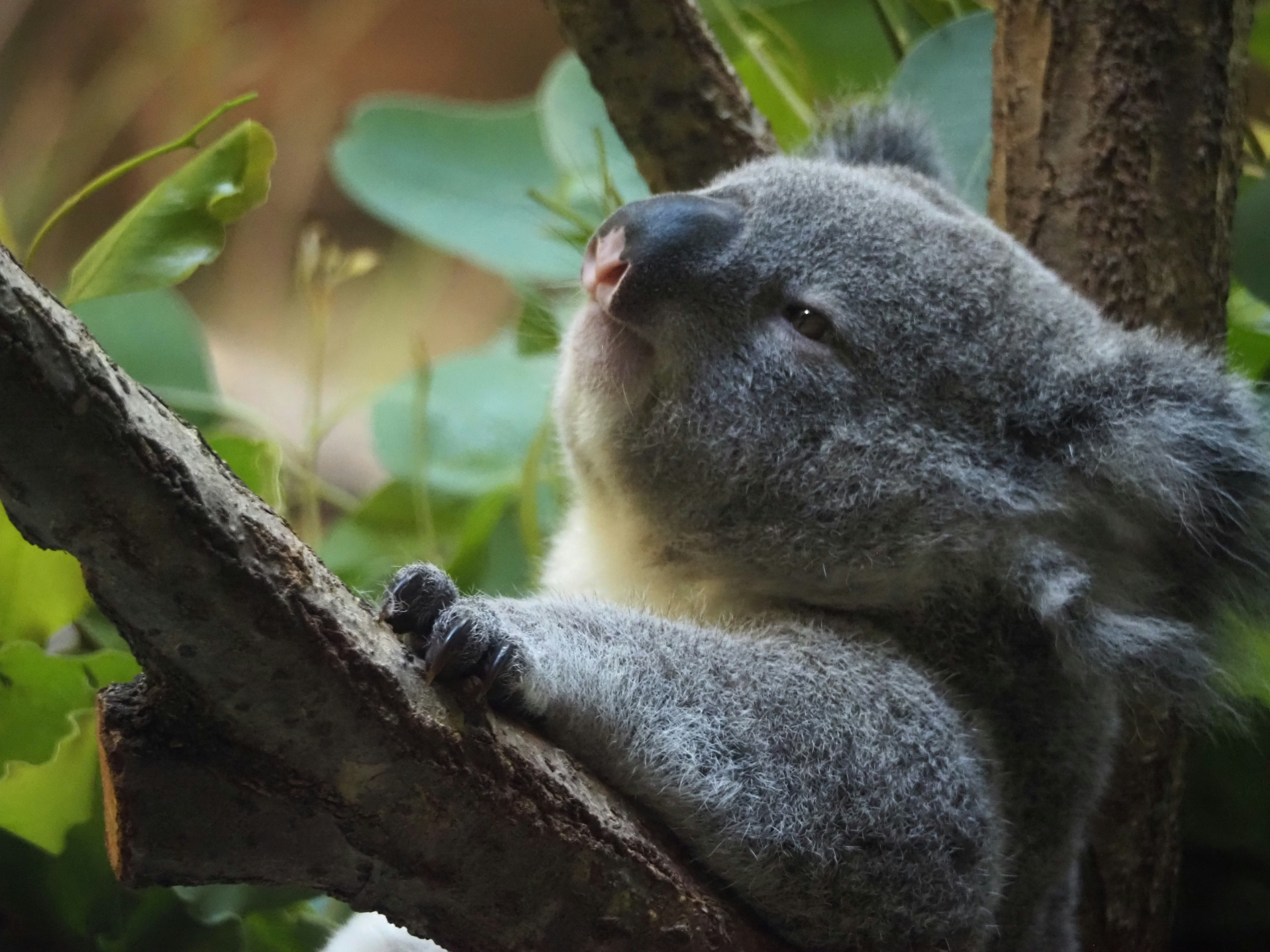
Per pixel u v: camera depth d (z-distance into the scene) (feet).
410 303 53.78
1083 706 15.17
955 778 13.46
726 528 15.16
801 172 16.03
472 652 10.20
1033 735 14.92
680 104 19.13
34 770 13.57
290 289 54.54
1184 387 14.46
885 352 14.73
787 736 12.91
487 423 25.30
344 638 9.43
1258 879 20.29
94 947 15.31
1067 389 14.78
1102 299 17.62
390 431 25.03
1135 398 14.47
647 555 16.11
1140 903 18.13
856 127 19.79
